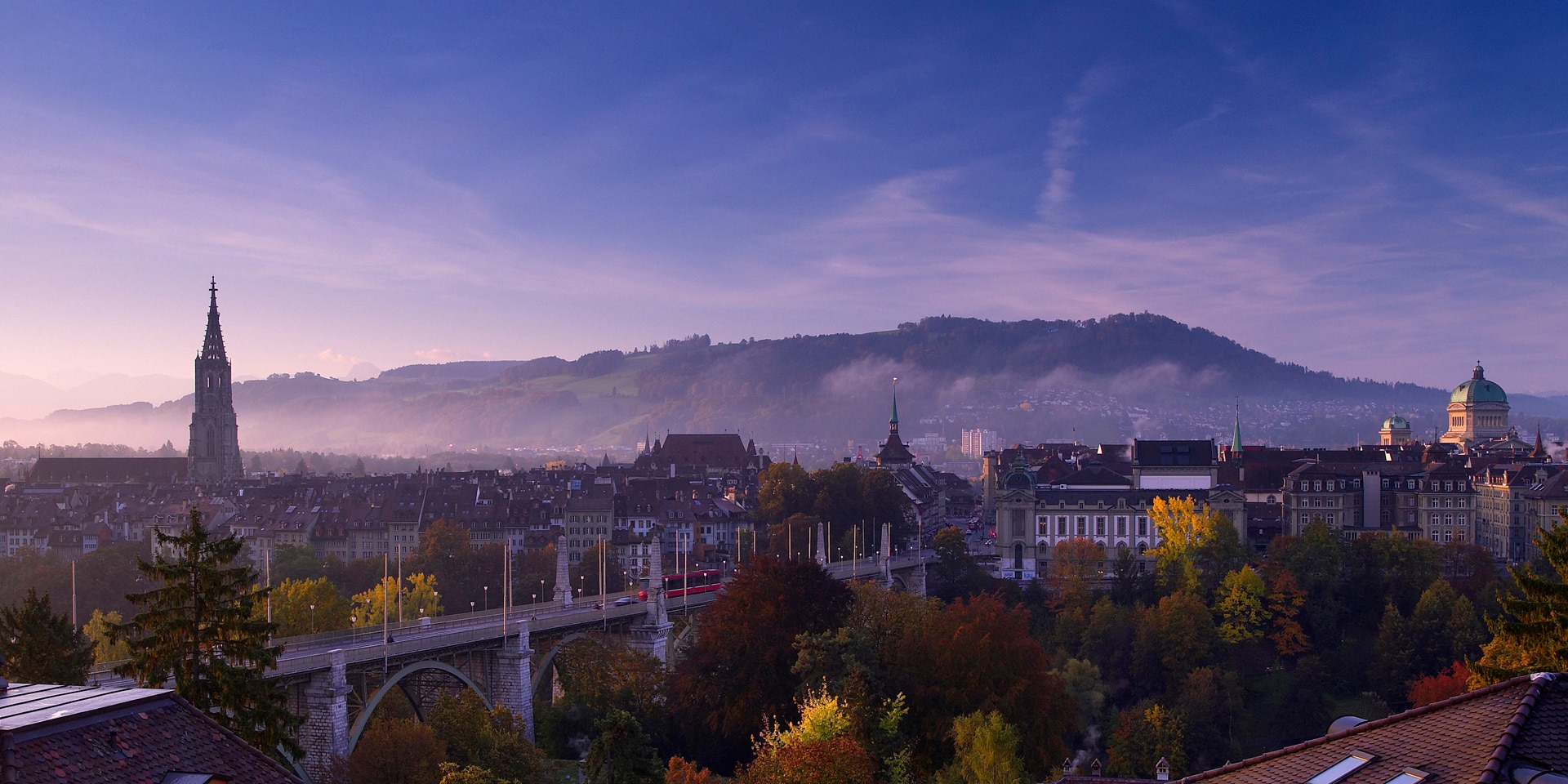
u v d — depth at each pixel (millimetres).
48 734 33781
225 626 75125
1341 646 199500
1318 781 34625
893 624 126812
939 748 110562
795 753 84188
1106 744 165625
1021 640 117062
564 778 114875
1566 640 62125
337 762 97562
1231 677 179625
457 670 119938
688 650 135875
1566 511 70375
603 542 194250
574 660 137625
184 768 35406
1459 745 32844
